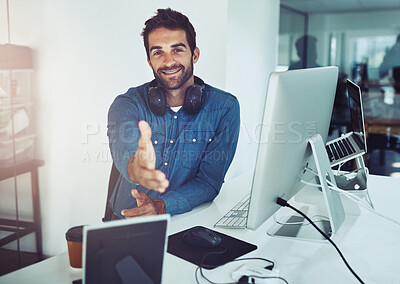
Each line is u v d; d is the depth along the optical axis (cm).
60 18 200
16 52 200
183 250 136
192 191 209
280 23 391
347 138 211
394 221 149
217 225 158
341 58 395
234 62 252
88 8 199
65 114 205
